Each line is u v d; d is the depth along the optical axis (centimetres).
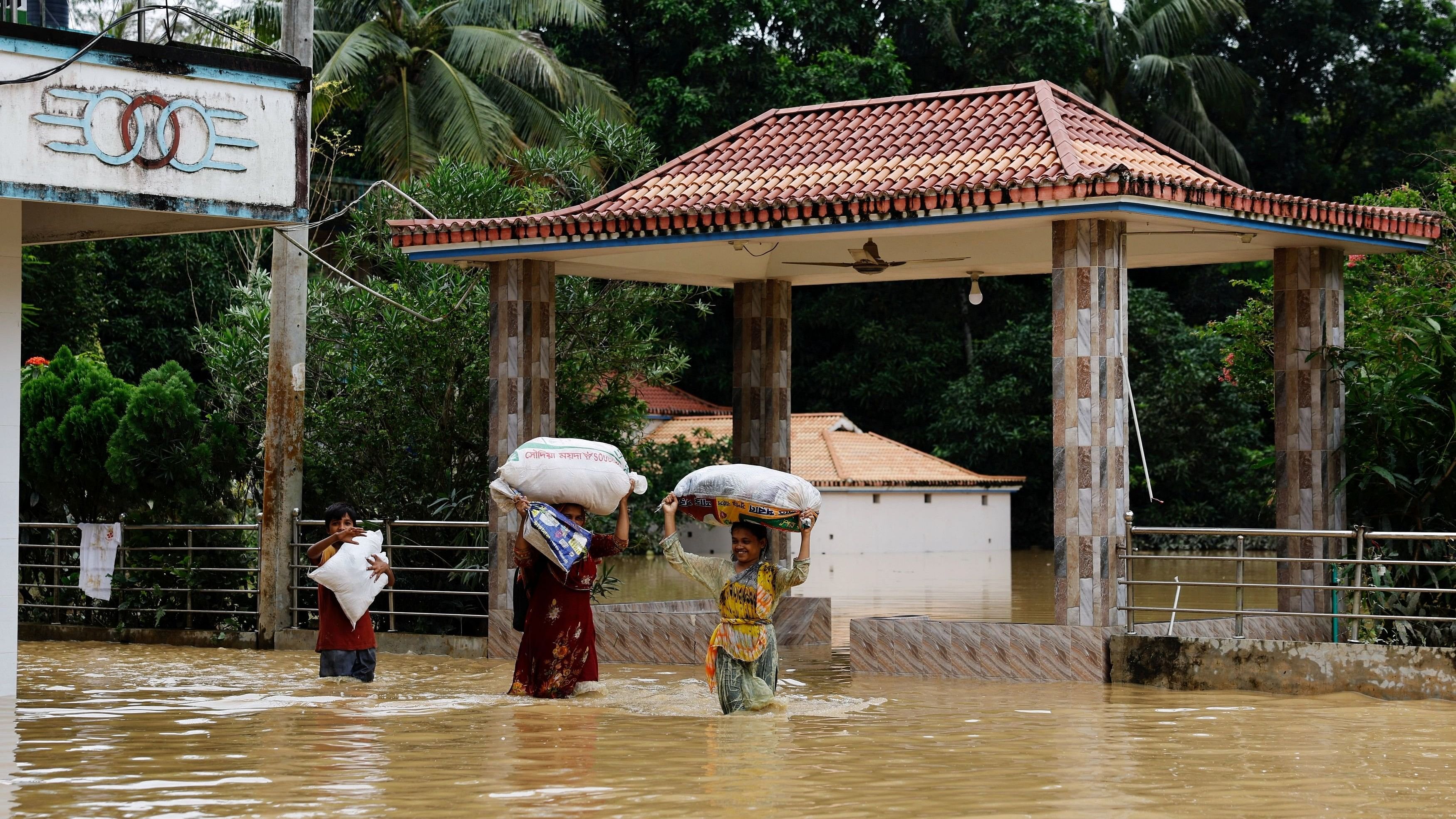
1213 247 1492
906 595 2397
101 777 759
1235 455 4000
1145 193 1169
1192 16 4400
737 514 1023
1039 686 1191
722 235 1320
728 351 4484
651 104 3953
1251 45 4631
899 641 1287
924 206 1237
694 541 3759
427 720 976
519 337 1453
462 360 1789
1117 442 1233
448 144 3017
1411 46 4519
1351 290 2128
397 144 3039
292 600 1575
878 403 4441
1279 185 4497
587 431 1908
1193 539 3950
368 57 3017
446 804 686
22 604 1716
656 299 1941
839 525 3772
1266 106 4594
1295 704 1074
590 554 1139
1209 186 1229
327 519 1245
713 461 3612
